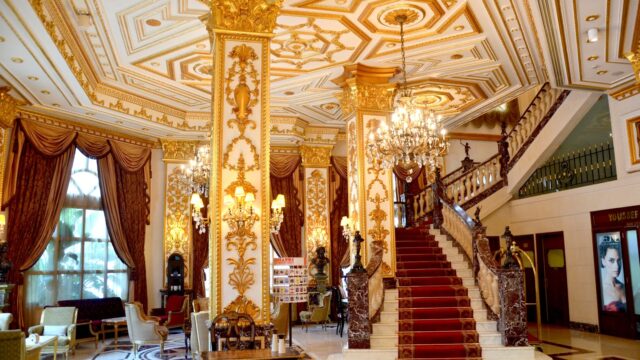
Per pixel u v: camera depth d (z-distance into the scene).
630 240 10.77
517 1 7.38
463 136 17.84
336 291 14.04
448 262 10.98
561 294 12.78
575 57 9.10
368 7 7.70
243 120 6.71
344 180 15.77
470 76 10.66
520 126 14.20
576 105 12.12
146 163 14.15
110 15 7.82
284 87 11.23
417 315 9.34
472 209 13.78
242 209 6.45
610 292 11.24
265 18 6.95
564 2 7.04
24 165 11.31
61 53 8.23
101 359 9.80
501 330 8.83
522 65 10.02
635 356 8.96
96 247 13.09
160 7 7.60
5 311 10.62
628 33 7.98
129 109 11.97
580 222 12.09
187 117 13.43
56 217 11.86
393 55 9.55
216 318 6.07
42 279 11.88
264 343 6.29
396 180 16.47
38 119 11.66
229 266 6.40
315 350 10.25
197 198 9.71
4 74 9.16
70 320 9.99
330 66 10.10
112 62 9.78
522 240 13.95
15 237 11.00
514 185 14.04
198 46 9.11
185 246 14.19
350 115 10.55
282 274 7.61
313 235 15.03
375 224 10.04
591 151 12.01
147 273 13.90
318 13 7.87
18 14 6.91
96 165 13.25
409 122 7.90
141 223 13.73
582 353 9.27
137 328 10.08
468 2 7.57
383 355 8.48
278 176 15.21
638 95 10.69
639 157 10.63
